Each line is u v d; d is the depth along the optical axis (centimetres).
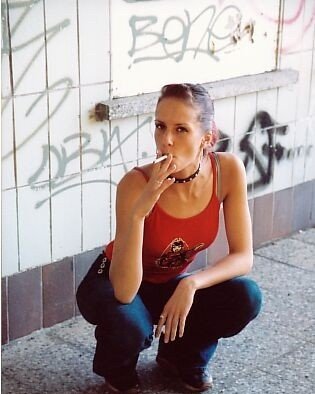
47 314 395
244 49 471
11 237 370
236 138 474
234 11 458
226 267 315
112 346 316
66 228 393
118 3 392
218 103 455
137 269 303
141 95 412
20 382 348
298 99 511
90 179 397
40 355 371
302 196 536
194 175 307
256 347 384
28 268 381
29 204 374
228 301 322
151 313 336
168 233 312
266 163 501
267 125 493
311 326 408
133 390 338
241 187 321
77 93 380
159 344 352
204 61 448
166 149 296
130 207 309
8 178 362
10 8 344
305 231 542
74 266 401
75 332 393
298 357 376
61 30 366
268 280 462
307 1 502
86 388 344
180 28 428
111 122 399
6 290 374
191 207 312
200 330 332
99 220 407
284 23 490
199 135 299
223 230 477
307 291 449
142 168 314
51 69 366
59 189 384
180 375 343
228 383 350
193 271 464
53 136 375
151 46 414
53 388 344
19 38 351
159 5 413
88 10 376
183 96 295
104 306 312
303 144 525
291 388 349
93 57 383
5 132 356
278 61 494
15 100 356
